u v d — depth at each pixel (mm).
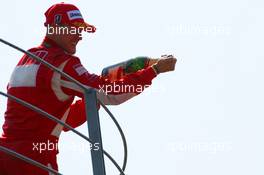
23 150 13977
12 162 13984
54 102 14172
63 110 14336
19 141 14070
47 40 14664
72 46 14758
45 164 14062
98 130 11859
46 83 14070
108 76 14992
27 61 14414
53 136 14281
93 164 11844
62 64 14094
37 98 14117
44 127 14156
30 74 14172
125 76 14258
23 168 13977
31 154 14000
